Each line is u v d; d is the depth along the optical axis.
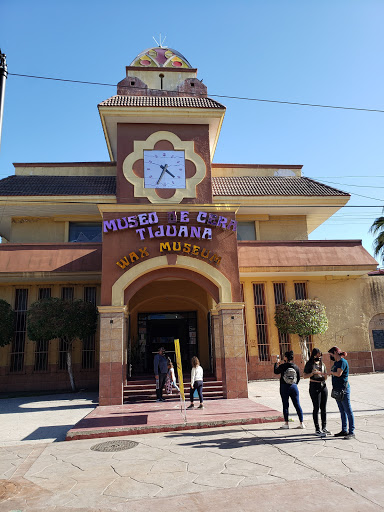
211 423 10.20
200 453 7.77
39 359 18.83
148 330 22.11
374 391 15.16
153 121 17.20
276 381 18.77
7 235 24.50
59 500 5.77
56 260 18.53
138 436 9.59
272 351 19.59
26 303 19.36
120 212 15.62
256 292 20.41
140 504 5.49
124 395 14.98
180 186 16.58
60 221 21.39
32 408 14.11
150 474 6.69
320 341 20.25
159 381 14.20
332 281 21.00
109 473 6.86
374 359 20.56
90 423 10.62
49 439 9.71
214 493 5.72
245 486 5.91
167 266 15.35
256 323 19.92
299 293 20.66
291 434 8.95
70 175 22.55
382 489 5.55
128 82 20.70
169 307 22.28
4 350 18.62
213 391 15.39
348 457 7.03
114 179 21.86
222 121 18.28
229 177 22.73
